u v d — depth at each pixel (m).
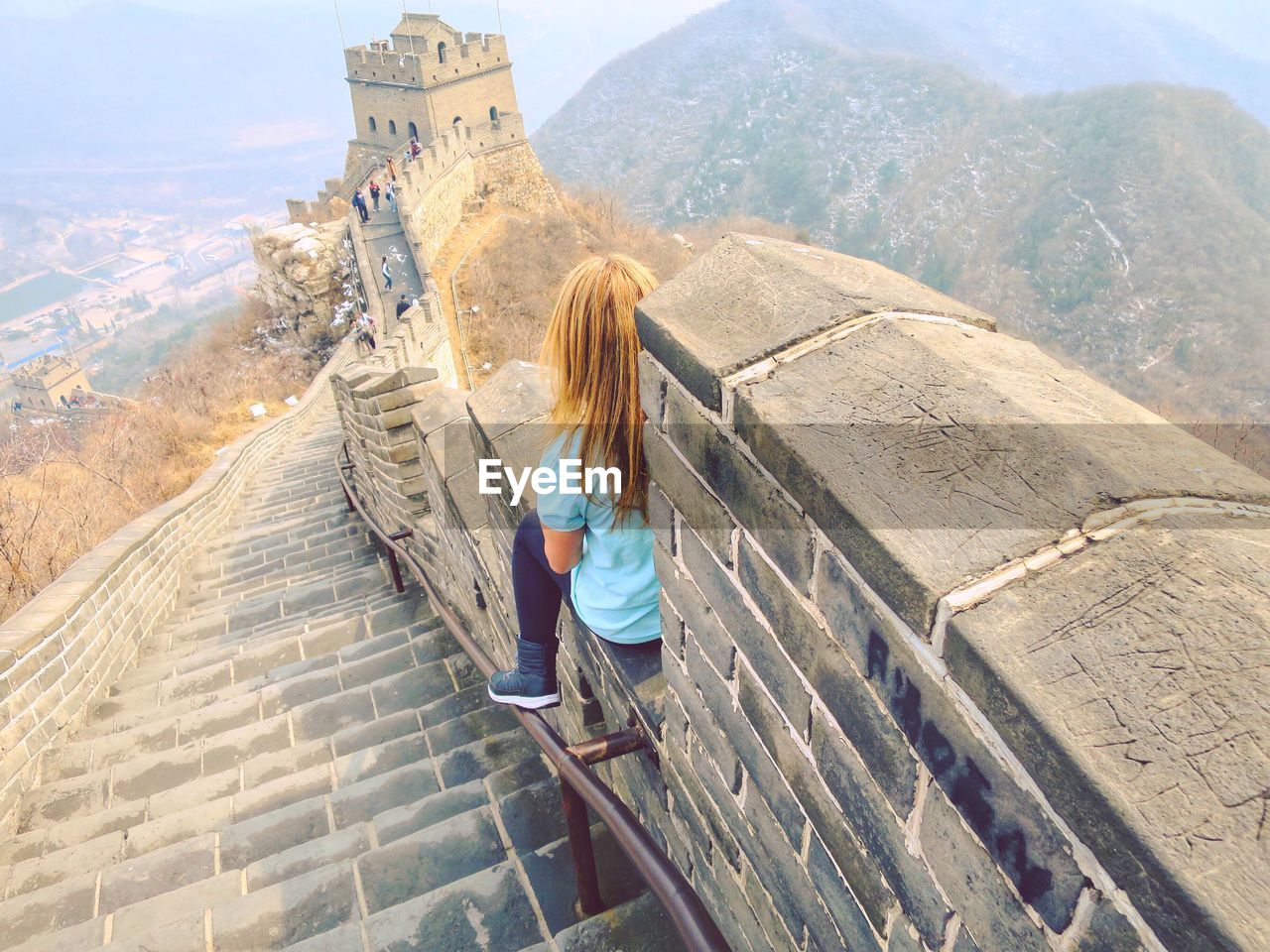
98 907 3.21
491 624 4.52
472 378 26.31
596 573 2.06
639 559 1.99
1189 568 0.67
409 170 29.16
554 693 2.60
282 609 6.89
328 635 5.88
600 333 1.67
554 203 39.66
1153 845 0.53
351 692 4.68
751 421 1.02
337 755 4.17
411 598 6.36
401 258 27.83
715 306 1.26
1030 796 0.67
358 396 6.96
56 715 4.84
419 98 36.09
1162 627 0.63
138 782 4.28
